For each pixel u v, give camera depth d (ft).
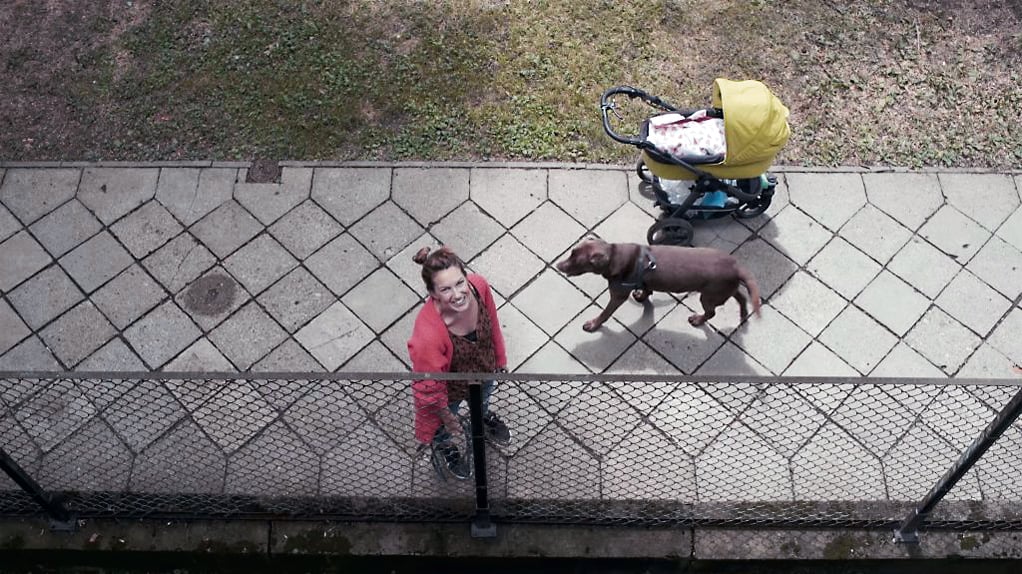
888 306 19.24
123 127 22.12
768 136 17.38
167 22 24.08
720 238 20.21
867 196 20.94
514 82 22.98
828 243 20.17
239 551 16.44
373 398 17.63
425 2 24.43
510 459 16.85
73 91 22.80
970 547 16.49
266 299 19.21
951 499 16.65
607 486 16.67
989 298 19.36
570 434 17.08
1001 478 16.87
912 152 21.80
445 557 16.48
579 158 21.53
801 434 17.28
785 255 19.95
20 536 16.51
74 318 18.90
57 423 17.39
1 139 21.86
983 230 20.43
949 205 20.85
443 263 13.21
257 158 21.48
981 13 24.57
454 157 21.59
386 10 24.35
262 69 23.20
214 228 20.27
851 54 23.80
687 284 16.87
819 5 24.62
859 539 16.56
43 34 23.91
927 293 19.43
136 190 20.85
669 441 16.97
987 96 23.04
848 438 17.22
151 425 17.28
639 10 24.45
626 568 16.78
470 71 23.18
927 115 22.61
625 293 17.31
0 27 24.03
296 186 20.97
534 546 16.44
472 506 16.43
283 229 20.27
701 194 18.72
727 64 23.57
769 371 18.34
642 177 20.81
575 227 20.38
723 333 18.76
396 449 17.04
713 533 16.57
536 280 19.54
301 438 16.48
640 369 18.31
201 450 17.04
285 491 16.62
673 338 18.67
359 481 16.71
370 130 22.04
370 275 19.61
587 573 16.89
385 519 16.52
